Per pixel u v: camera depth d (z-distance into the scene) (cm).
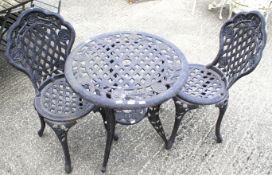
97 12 371
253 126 233
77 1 389
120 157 204
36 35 178
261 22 179
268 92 266
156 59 175
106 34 194
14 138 212
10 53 163
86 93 151
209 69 213
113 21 357
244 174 198
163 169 198
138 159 204
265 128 232
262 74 288
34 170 193
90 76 162
